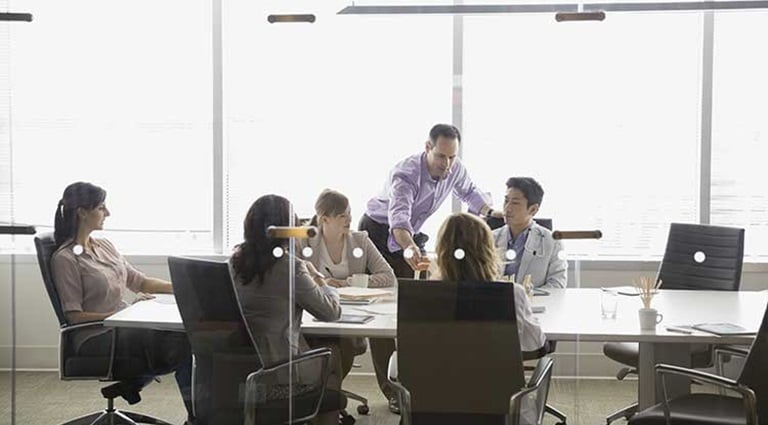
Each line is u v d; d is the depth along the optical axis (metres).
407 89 3.51
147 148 3.63
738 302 3.41
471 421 2.84
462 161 3.41
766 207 3.68
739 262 3.53
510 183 3.38
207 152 3.62
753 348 2.79
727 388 2.93
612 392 3.28
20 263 3.53
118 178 3.59
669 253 3.47
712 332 3.07
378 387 3.07
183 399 3.28
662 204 3.49
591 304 3.28
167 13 3.64
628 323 3.12
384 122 3.49
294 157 3.56
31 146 3.57
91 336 3.37
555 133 3.44
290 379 3.11
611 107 3.46
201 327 3.15
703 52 3.60
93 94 3.63
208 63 3.62
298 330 3.11
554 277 3.31
